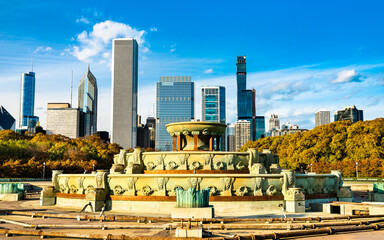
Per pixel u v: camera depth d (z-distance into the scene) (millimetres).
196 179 32094
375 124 94375
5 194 45156
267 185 32656
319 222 26516
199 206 26281
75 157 116438
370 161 85125
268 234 21625
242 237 20781
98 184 33906
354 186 60062
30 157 107500
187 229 21031
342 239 21828
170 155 37312
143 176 32938
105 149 146500
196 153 36812
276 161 43625
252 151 37406
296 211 31594
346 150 98438
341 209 32188
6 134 134000
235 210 31531
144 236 21062
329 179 37062
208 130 41312
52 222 26438
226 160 36875
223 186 31969
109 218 27047
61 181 37781
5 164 88500
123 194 33469
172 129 42469
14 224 26812
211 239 20406
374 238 21938
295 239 22031
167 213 30797
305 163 106812
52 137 148375
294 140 121312
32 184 66250
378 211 29859
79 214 30125
